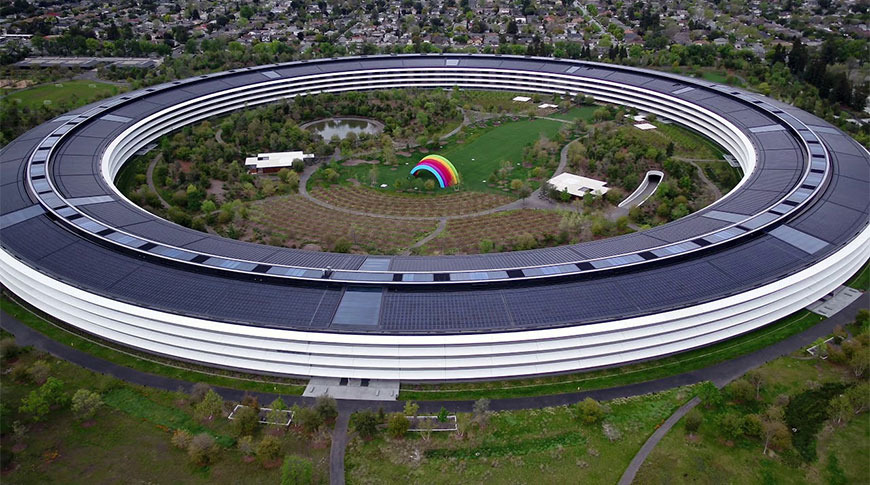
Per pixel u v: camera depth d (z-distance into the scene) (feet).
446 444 258.78
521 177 545.85
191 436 256.52
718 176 525.34
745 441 256.11
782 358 303.68
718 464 245.86
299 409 262.47
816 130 507.30
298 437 262.06
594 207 480.23
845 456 246.88
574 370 296.51
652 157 556.51
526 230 450.71
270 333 280.10
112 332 313.73
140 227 366.84
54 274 320.50
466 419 269.23
